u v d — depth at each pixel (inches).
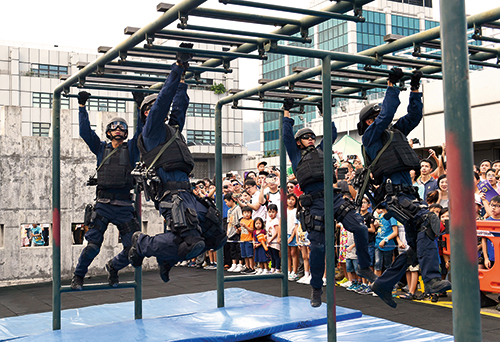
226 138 1819.6
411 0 1771.7
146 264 457.1
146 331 203.8
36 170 410.0
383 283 188.1
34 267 404.5
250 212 411.2
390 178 182.4
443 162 326.6
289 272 386.9
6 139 401.4
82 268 220.2
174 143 169.0
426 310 257.9
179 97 175.6
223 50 199.3
